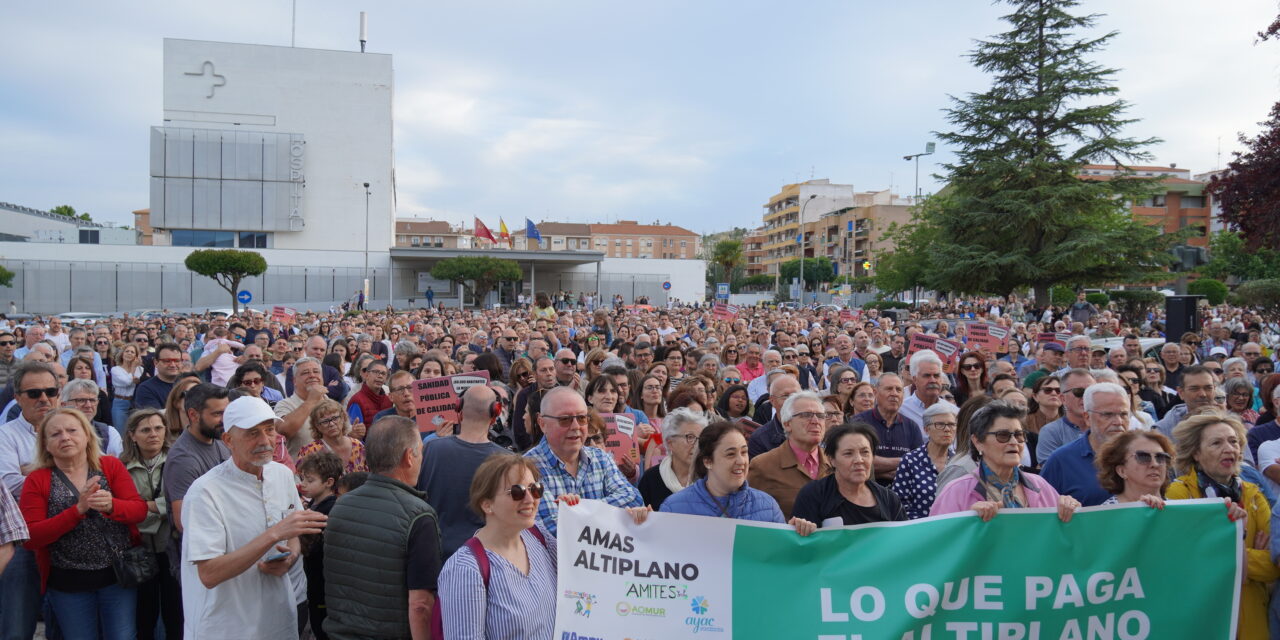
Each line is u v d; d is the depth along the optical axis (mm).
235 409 4516
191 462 5477
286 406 7438
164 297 65562
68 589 5141
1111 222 45500
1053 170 39438
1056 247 39000
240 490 4527
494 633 3734
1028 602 4375
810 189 125750
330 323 23672
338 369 11297
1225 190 18734
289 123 75688
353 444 6785
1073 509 4438
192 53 74062
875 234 102188
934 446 5930
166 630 5879
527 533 4160
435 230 129125
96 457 5324
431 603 4113
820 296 79438
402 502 4254
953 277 41281
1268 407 6914
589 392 7066
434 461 5184
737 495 4707
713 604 4270
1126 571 4441
